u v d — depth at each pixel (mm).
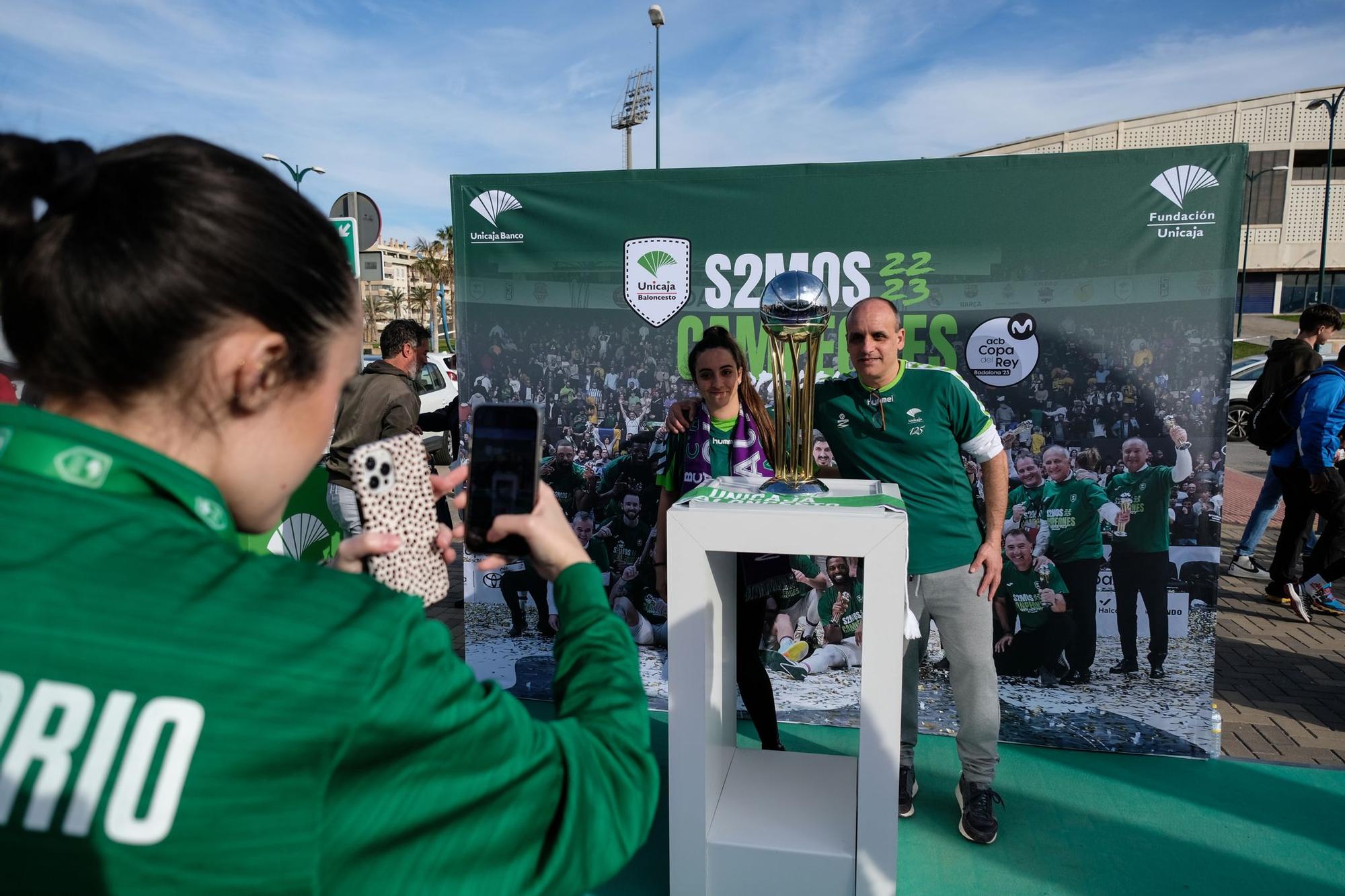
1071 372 3139
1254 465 10398
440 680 568
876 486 2533
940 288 3199
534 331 3557
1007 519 3244
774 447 2666
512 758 604
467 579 3703
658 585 3207
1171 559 3121
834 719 3492
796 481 2488
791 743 3332
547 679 3670
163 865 474
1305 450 4727
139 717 485
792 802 2469
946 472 2643
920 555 2637
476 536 937
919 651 3057
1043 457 3189
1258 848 2572
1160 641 3150
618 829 676
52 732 481
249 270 571
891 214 3207
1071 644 3227
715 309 3398
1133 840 2627
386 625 557
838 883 2227
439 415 10086
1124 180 3016
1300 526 5027
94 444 557
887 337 2580
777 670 3523
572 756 662
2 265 568
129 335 560
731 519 2162
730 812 2416
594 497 3580
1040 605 3240
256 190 597
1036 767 3100
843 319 3289
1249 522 5754
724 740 2607
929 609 2689
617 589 3598
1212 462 3062
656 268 3422
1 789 475
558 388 3564
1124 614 3174
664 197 3381
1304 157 41188
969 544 2646
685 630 2209
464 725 570
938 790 2959
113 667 490
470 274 3580
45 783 476
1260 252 42031
